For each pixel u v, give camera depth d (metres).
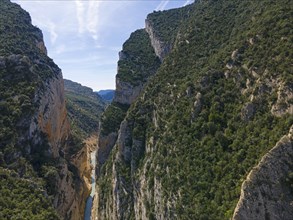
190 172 44.19
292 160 31.92
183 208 41.62
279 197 31.31
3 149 63.16
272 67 42.44
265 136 37.31
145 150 64.19
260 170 32.44
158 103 65.81
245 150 38.69
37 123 75.25
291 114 36.44
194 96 53.12
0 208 47.94
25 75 80.31
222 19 72.56
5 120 68.62
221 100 48.06
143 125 69.00
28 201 52.78
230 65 51.00
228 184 37.16
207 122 47.44
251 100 42.66
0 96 72.94
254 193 32.06
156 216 50.00
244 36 53.47
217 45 65.38
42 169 68.56
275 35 46.38
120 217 66.12
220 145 43.06
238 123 43.06
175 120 54.09
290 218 30.59
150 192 53.62
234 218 32.12
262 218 31.44
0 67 78.75
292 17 47.00
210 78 52.44
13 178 57.19
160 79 73.50
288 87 38.09
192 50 71.38
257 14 56.31
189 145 47.88
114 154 82.06
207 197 39.28
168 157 51.19
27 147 69.25
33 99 76.62
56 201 67.12
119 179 70.12
